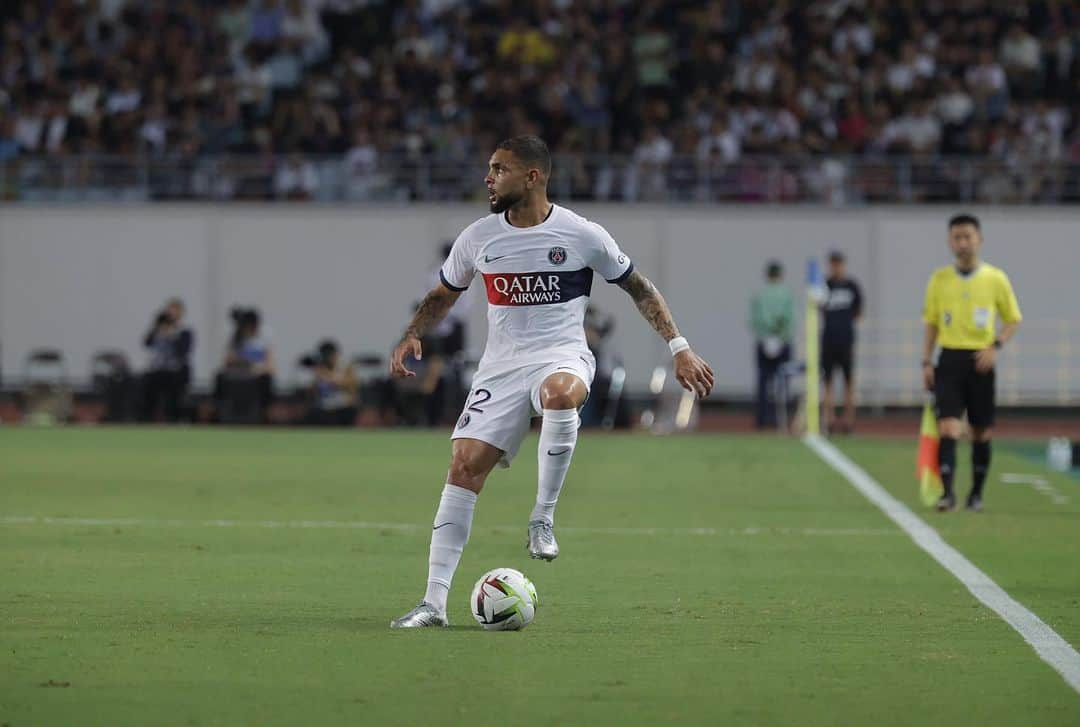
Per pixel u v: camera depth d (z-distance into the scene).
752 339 101.31
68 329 102.69
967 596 31.62
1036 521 46.16
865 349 101.12
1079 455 66.88
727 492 54.19
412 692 21.92
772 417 90.12
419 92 110.69
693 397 91.94
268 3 117.19
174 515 45.75
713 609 29.72
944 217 100.62
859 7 115.81
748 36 115.81
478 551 38.31
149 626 27.17
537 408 27.48
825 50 112.56
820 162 102.62
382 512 47.12
